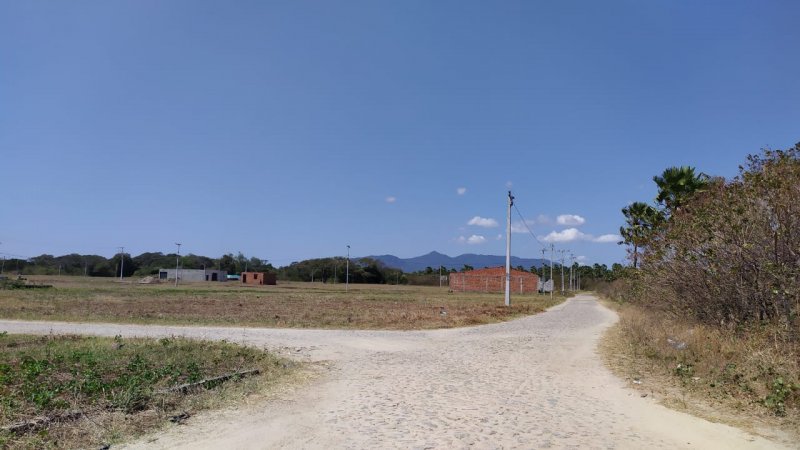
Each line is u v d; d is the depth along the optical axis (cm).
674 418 787
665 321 1669
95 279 11406
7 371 946
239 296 5194
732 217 1186
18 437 639
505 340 1831
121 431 695
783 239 1116
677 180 2667
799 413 768
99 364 1057
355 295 5928
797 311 1050
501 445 658
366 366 1269
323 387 1017
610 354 1456
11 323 2342
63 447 628
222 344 1463
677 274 1450
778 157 1216
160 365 1080
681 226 1414
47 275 13100
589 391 984
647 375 1131
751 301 1228
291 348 1562
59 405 754
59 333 1845
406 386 1029
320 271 13775
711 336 1186
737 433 709
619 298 4516
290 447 654
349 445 660
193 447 651
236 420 772
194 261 15275
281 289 8056
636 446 657
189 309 3297
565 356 1436
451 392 973
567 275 13525
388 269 14150
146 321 2444
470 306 3838
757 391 866
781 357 943
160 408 803
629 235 1825
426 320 2555
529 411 830
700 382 991
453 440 677
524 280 9938
